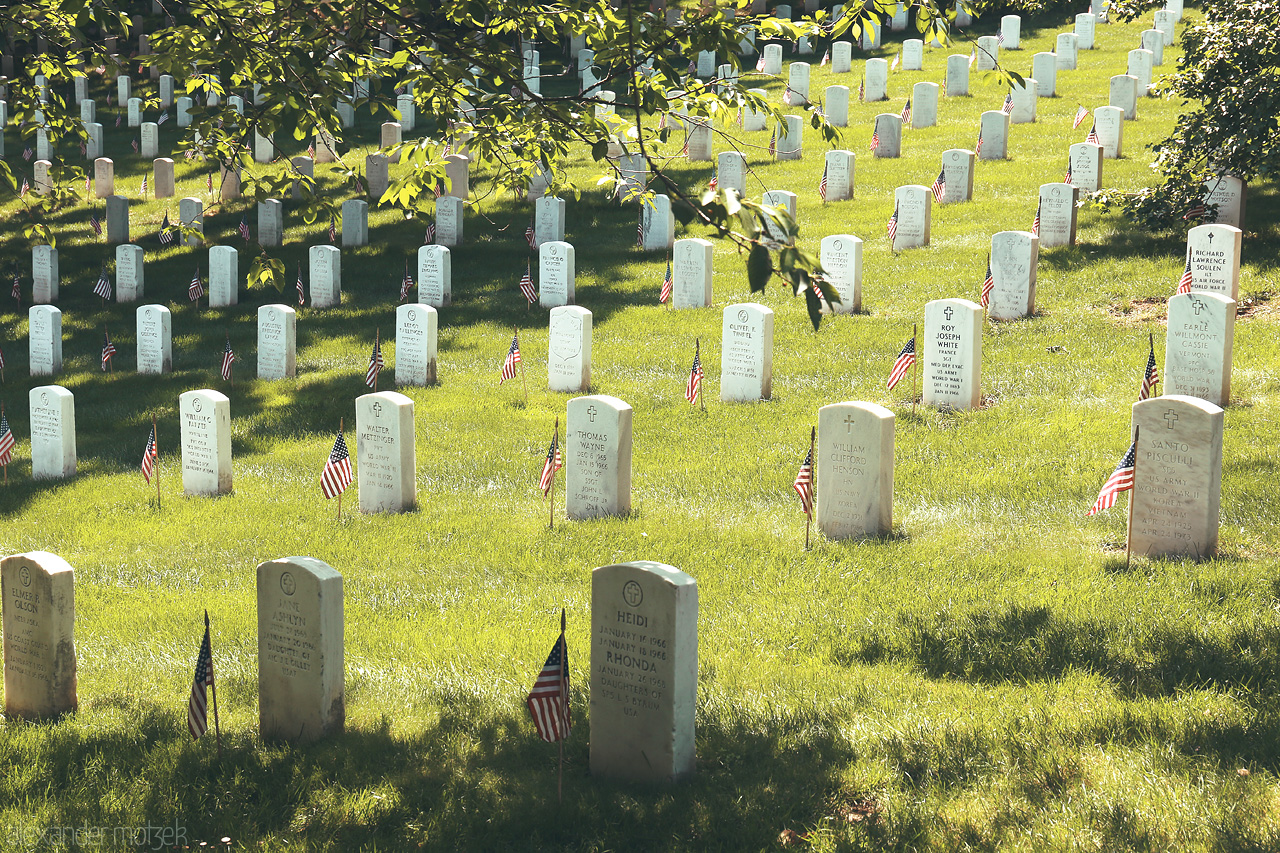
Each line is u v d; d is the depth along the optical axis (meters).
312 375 19.14
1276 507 10.79
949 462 12.94
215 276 24.38
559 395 16.89
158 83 46.25
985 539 10.95
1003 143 27.91
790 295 20.73
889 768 6.75
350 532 12.31
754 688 8.08
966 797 6.36
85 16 8.73
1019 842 5.87
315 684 7.54
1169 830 5.86
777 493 12.71
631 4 8.04
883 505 11.20
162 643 9.66
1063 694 7.62
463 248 26.00
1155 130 28.98
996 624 8.79
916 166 28.39
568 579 10.73
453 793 6.75
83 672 9.15
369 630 9.61
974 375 14.48
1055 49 39.97
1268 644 8.02
